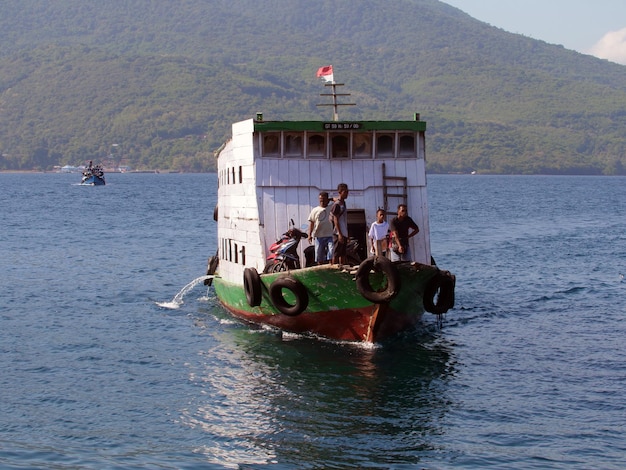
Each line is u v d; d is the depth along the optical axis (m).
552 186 189.62
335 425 17.91
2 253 45.25
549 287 33.91
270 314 24.59
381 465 16.05
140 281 35.47
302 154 24.36
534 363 22.28
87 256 44.00
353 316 22.70
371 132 24.52
